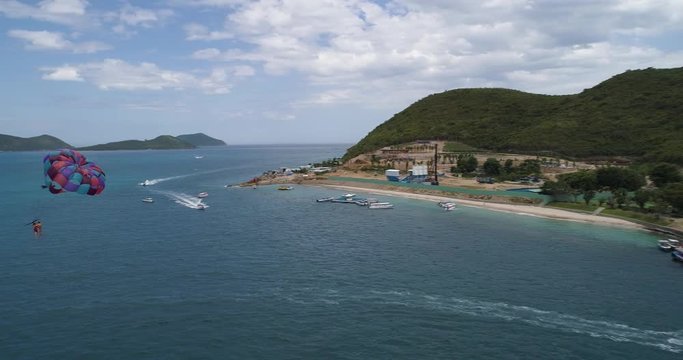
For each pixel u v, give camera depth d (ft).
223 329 184.96
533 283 239.30
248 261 274.98
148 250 299.58
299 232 360.89
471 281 241.35
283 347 171.12
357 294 222.48
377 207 488.85
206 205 501.97
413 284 236.22
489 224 398.42
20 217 423.64
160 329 184.75
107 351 167.73
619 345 175.32
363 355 165.78
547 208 464.24
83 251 296.71
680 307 210.38
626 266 270.05
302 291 225.76
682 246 301.02
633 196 449.48
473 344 174.60
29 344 172.35
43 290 225.35
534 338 179.83
